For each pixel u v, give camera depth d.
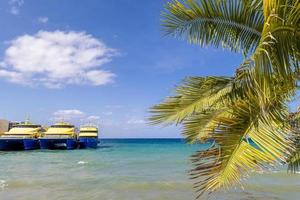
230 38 5.32
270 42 2.93
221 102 4.50
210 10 5.17
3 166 29.97
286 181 18.77
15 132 54.03
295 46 3.34
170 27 5.42
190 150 60.69
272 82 3.25
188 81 5.14
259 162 3.10
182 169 26.77
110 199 14.38
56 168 28.14
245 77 3.33
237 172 3.13
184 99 4.95
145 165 30.58
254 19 4.98
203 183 3.33
